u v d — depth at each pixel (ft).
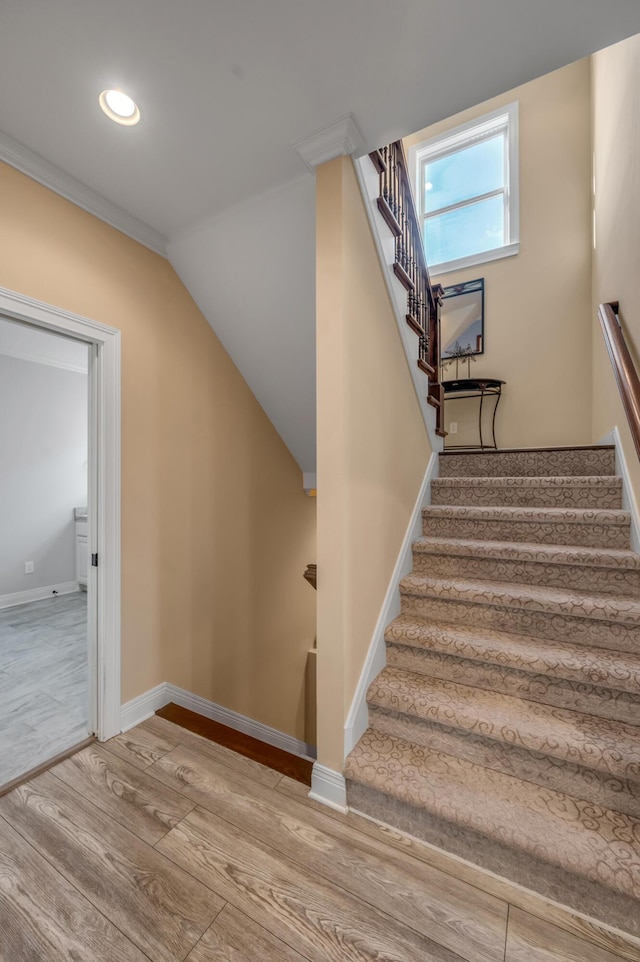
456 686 5.74
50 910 3.86
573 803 4.44
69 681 8.82
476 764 5.00
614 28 3.99
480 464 9.44
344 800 5.00
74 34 4.06
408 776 4.81
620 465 7.90
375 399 6.19
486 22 3.94
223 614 9.11
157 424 7.44
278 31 4.02
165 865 4.28
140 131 5.19
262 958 3.49
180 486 7.95
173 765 5.82
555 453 8.79
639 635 5.40
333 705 5.12
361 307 5.72
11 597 14.10
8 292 5.35
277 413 10.11
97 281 6.43
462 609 6.44
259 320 8.02
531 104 13.23
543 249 13.12
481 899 3.98
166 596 7.64
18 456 14.32
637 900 3.59
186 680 8.12
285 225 6.50
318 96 4.74
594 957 3.51
